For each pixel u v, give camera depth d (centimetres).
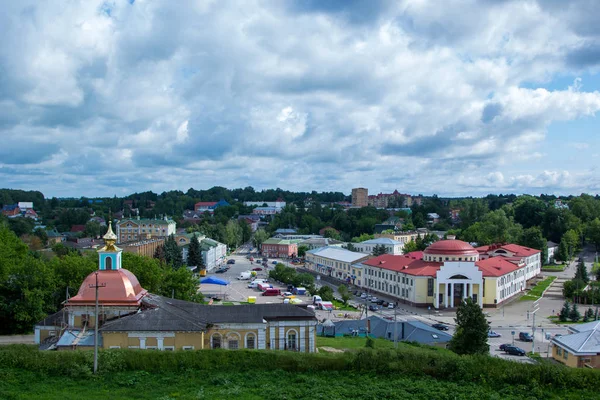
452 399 5244
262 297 15775
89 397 5072
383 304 14775
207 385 5506
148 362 5822
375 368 5912
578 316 12606
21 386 5303
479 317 7325
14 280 9400
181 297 10800
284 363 5966
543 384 5641
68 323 7288
